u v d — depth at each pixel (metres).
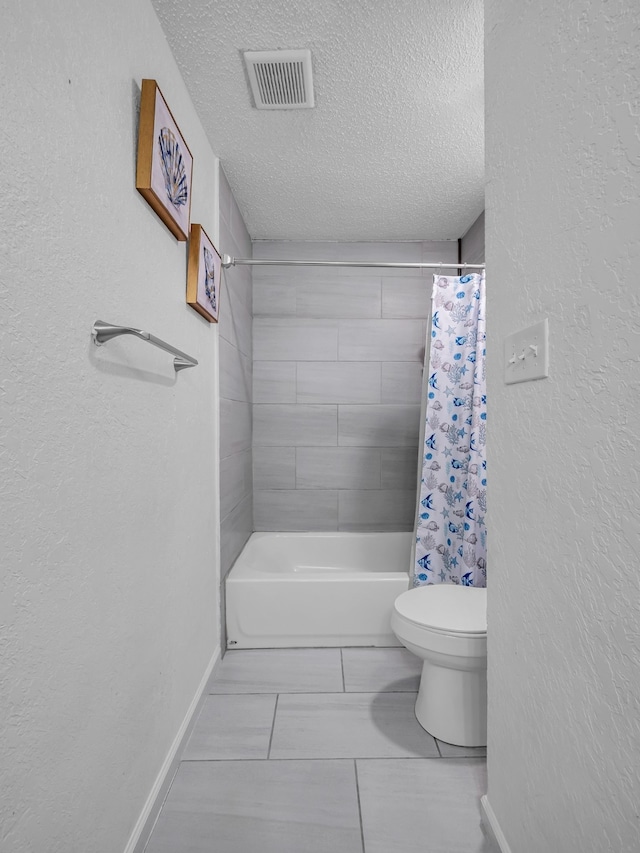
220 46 1.33
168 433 1.28
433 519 2.04
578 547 0.70
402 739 1.48
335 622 2.08
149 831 1.11
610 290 0.61
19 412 0.64
